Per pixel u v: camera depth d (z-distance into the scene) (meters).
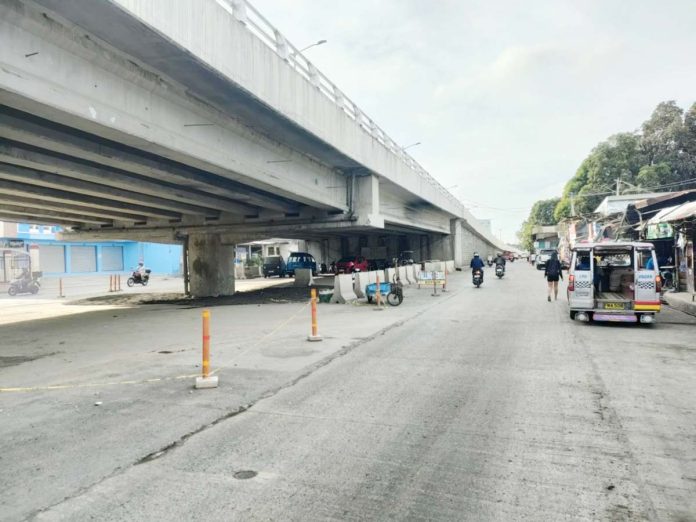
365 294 19.89
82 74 8.95
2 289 30.16
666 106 56.38
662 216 20.06
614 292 15.12
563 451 4.50
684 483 3.84
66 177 14.44
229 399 6.30
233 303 20.84
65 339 11.83
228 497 3.70
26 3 7.63
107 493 3.78
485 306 16.81
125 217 23.95
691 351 9.00
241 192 17.92
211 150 13.14
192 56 9.87
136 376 7.67
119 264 49.91
